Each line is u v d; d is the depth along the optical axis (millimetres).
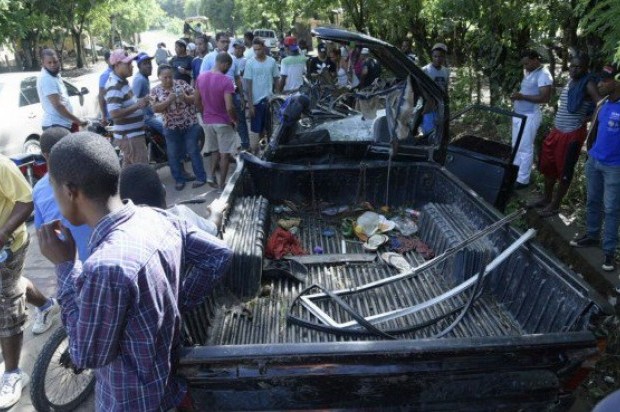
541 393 2170
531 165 6387
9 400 3252
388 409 2172
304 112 5055
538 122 6199
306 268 3760
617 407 877
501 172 4629
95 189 1707
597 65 5820
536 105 6160
